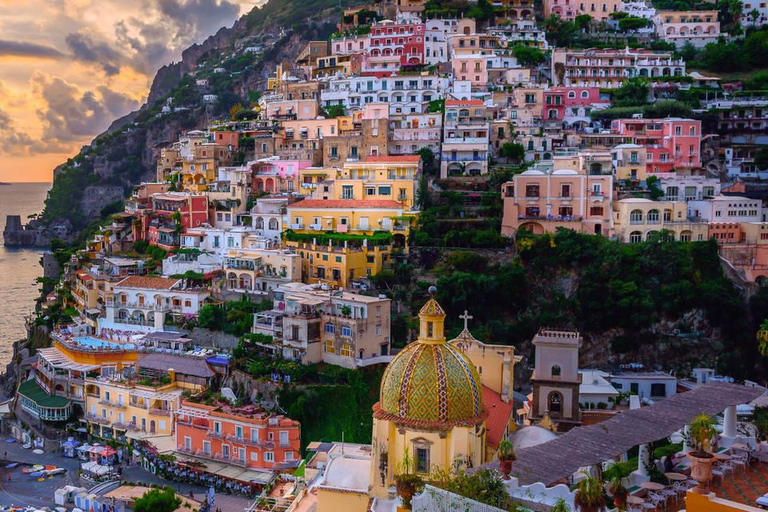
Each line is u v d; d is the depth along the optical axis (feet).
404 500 200.54
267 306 511.81
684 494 187.01
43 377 531.50
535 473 185.47
